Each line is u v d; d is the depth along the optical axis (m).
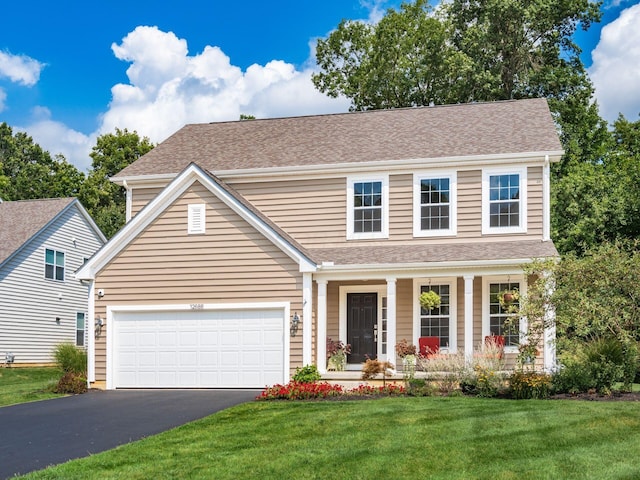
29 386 23.58
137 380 21.00
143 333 21.12
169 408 16.80
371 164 22.50
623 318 16.89
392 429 12.78
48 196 56.78
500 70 35.72
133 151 57.00
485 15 35.19
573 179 30.66
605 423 12.61
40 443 13.25
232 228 20.75
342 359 21.45
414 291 21.81
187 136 27.11
